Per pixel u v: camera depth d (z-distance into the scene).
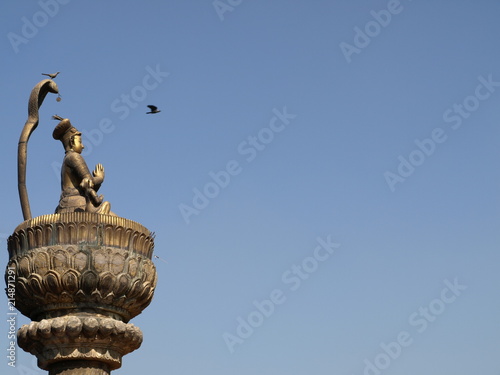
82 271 13.81
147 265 14.63
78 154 15.47
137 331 14.52
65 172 15.34
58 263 13.80
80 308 14.08
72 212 14.30
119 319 14.49
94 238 14.07
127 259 14.19
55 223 14.09
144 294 14.59
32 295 14.05
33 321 14.27
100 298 14.00
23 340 14.14
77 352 13.89
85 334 13.82
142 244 14.60
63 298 13.96
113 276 13.96
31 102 16.19
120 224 14.29
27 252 14.10
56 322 13.71
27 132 16.00
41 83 16.28
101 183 15.48
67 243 13.99
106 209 14.84
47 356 13.98
